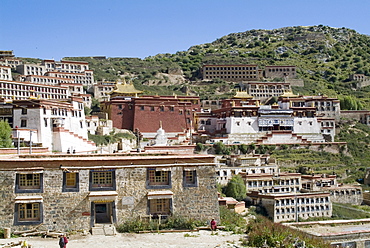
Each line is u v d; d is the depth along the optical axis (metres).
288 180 95.38
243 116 125.81
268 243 31.22
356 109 182.50
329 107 153.25
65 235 30.91
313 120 132.88
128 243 30.27
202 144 114.25
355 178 114.75
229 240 32.03
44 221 32.06
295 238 32.09
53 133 82.25
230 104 148.25
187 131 128.38
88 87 188.38
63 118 86.69
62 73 184.75
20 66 183.12
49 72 180.38
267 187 92.75
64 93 154.25
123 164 33.97
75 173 33.12
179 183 34.91
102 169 33.50
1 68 163.00
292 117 130.12
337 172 113.75
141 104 124.44
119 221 33.38
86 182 33.16
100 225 33.00
